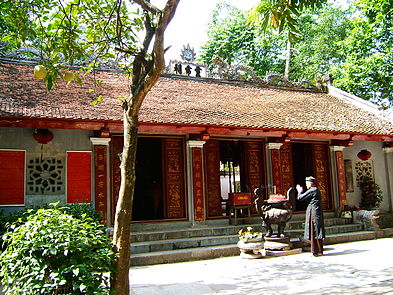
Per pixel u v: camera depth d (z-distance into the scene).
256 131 10.74
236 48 25.06
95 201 9.33
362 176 13.34
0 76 10.26
